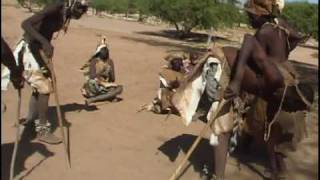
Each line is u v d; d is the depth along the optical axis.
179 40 40.91
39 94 7.17
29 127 7.72
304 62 31.39
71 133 7.89
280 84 5.68
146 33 43.88
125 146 7.48
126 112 9.48
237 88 5.58
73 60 16.12
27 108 9.09
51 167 6.43
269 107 5.96
